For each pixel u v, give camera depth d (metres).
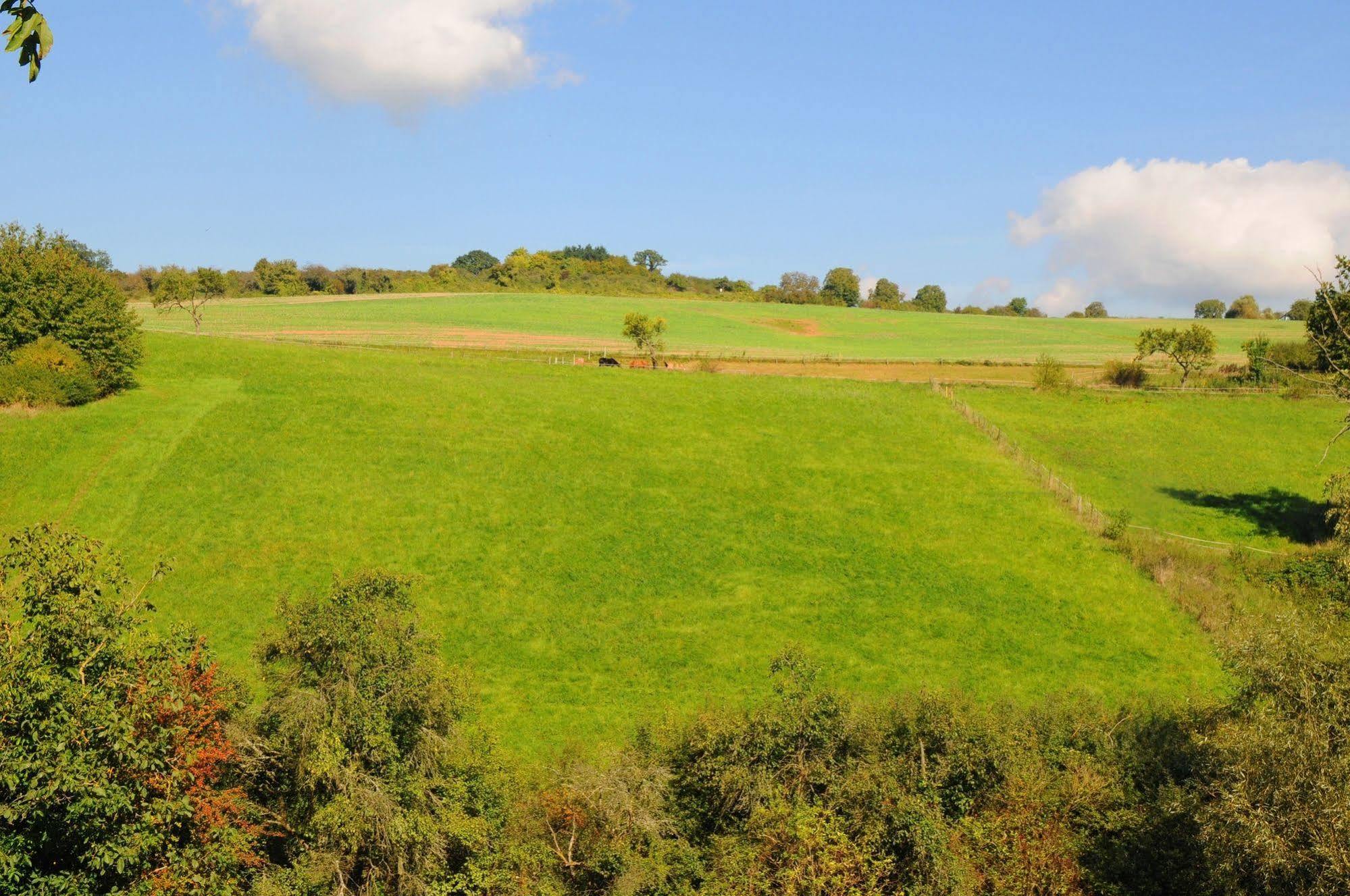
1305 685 22.23
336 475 52.97
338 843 23.69
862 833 24.98
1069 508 56.03
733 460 60.62
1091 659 41.25
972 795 26.53
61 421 53.97
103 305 59.81
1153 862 25.41
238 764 24.64
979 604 45.31
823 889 23.70
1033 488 58.69
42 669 19.34
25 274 58.09
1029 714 30.89
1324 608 27.97
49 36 8.56
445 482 53.75
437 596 43.59
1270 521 58.62
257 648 26.47
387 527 48.59
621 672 39.06
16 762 18.31
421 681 25.00
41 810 18.66
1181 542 53.25
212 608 40.94
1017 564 49.25
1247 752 22.23
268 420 58.25
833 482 58.34
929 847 24.00
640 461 59.41
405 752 24.88
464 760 24.95
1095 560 49.88
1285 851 20.50
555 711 36.09
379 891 23.78
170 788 21.02
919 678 39.53
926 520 53.91
